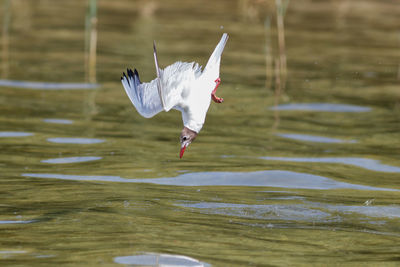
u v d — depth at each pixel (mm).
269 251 8164
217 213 9633
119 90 17500
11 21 26828
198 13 30797
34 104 15781
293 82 18766
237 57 21875
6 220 9047
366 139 13734
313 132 14188
